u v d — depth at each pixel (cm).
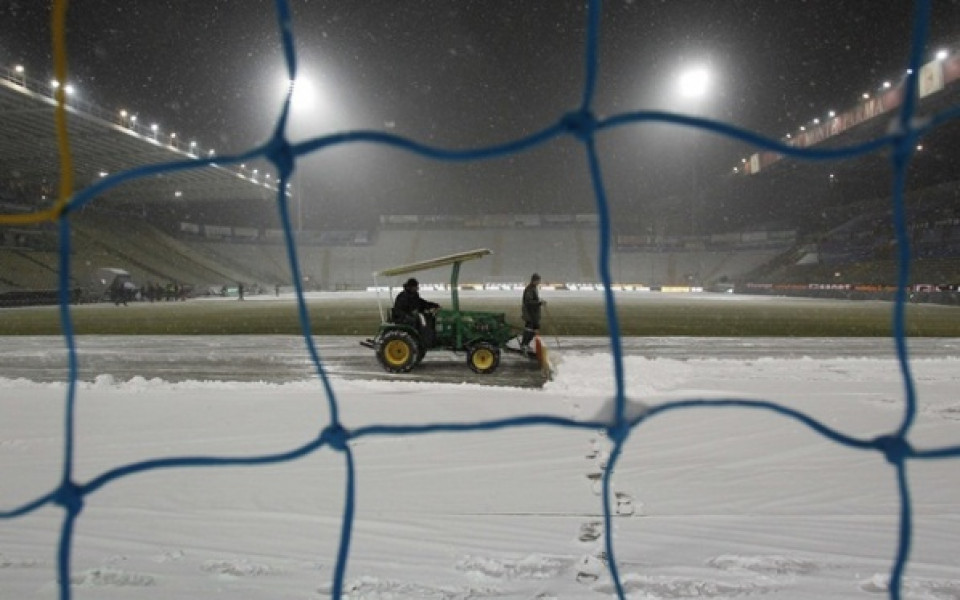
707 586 271
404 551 311
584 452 480
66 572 153
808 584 272
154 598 262
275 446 510
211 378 953
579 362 940
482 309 2622
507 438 515
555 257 6619
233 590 269
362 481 416
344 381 817
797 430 538
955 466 441
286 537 328
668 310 2591
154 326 1930
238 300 4000
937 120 130
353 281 6438
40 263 3916
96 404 667
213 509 366
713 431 535
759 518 353
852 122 3891
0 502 385
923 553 304
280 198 155
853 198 5744
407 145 145
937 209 4519
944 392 729
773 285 4559
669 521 349
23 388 769
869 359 1052
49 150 3925
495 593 267
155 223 6009
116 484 407
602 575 283
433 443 501
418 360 1012
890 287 3538
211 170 4538
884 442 150
